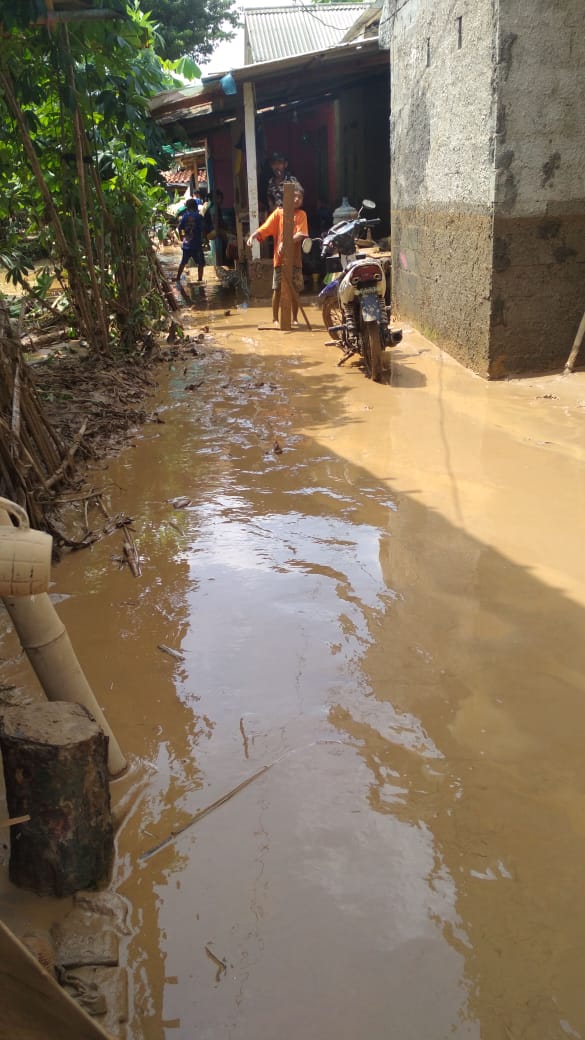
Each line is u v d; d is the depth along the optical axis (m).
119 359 8.70
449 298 8.23
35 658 2.59
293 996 2.04
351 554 4.25
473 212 7.35
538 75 6.60
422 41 8.45
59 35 7.36
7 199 8.81
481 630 3.54
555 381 7.17
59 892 2.30
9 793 2.29
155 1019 1.99
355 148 17.66
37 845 2.27
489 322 7.26
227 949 2.16
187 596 3.91
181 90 12.43
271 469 5.51
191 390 7.66
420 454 5.64
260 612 3.74
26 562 2.33
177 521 4.76
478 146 7.09
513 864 2.38
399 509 4.77
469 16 7.02
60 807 2.25
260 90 13.64
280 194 13.50
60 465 5.33
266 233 10.66
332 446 5.89
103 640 3.58
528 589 3.85
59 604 3.90
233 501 5.01
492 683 3.19
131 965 2.12
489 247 7.07
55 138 8.79
